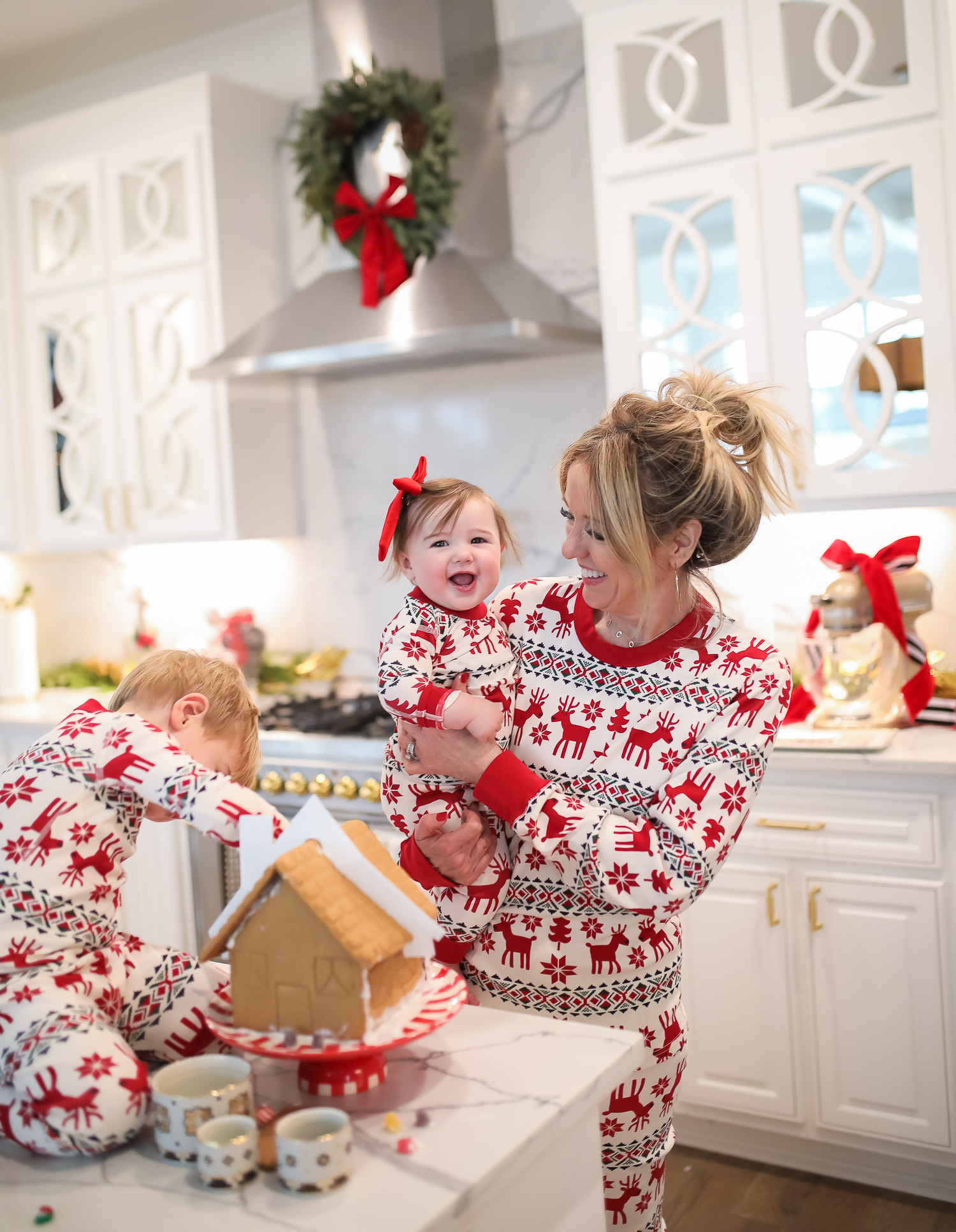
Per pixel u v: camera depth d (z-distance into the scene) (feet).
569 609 4.33
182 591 12.12
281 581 11.44
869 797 6.98
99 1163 2.86
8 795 3.45
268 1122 2.99
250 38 10.91
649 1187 4.34
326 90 8.88
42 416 11.34
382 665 4.16
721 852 3.72
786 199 7.59
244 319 10.32
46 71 11.82
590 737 4.10
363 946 2.94
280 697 10.57
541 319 8.62
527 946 4.18
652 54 7.99
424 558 4.25
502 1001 4.22
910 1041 6.95
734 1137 7.79
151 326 10.51
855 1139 7.22
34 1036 3.04
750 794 3.84
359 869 3.10
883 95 7.23
